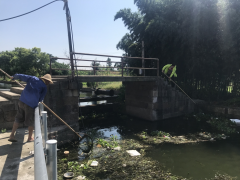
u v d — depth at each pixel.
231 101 10.40
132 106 10.79
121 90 13.69
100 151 5.62
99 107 11.41
